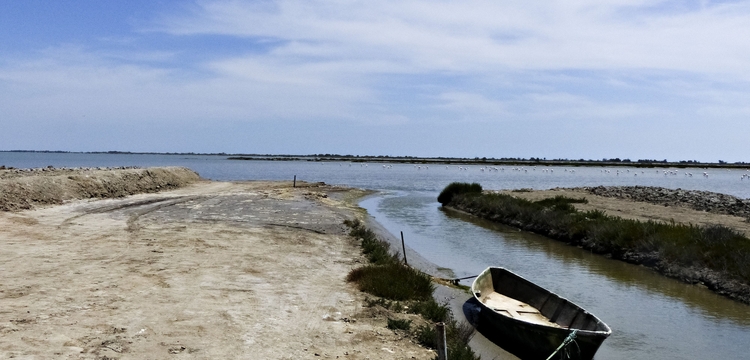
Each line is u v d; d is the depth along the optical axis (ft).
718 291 46.98
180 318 28.91
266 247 52.65
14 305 28.73
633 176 364.58
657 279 51.98
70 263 40.11
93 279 35.68
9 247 44.65
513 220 90.53
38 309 28.35
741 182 281.13
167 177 135.33
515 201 99.66
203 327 27.81
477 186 128.36
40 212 66.95
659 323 38.47
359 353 26.30
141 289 33.99
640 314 40.55
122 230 57.41
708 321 39.06
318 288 38.22
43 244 47.03
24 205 68.39
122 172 113.09
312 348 26.40
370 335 29.12
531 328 30.66
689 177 350.84
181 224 64.34
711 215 89.04
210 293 34.37
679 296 45.80
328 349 26.48
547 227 80.07
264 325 29.14
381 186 200.13
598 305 42.70
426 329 29.58
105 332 25.76
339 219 79.51
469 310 39.60
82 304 29.91
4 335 24.12
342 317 31.91
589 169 529.45
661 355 32.32
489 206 101.91
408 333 30.25
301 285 38.68
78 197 84.79
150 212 74.33
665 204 106.32
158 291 33.83
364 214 97.96
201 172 301.43
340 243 59.16
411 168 461.78
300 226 69.00
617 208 98.94
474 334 34.73
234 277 39.22
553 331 29.71
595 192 136.15
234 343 25.99
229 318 29.71
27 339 23.89
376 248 53.78
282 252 50.72
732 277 47.44
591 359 29.01
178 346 24.86
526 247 69.05
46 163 385.29
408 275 41.50
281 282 39.01
